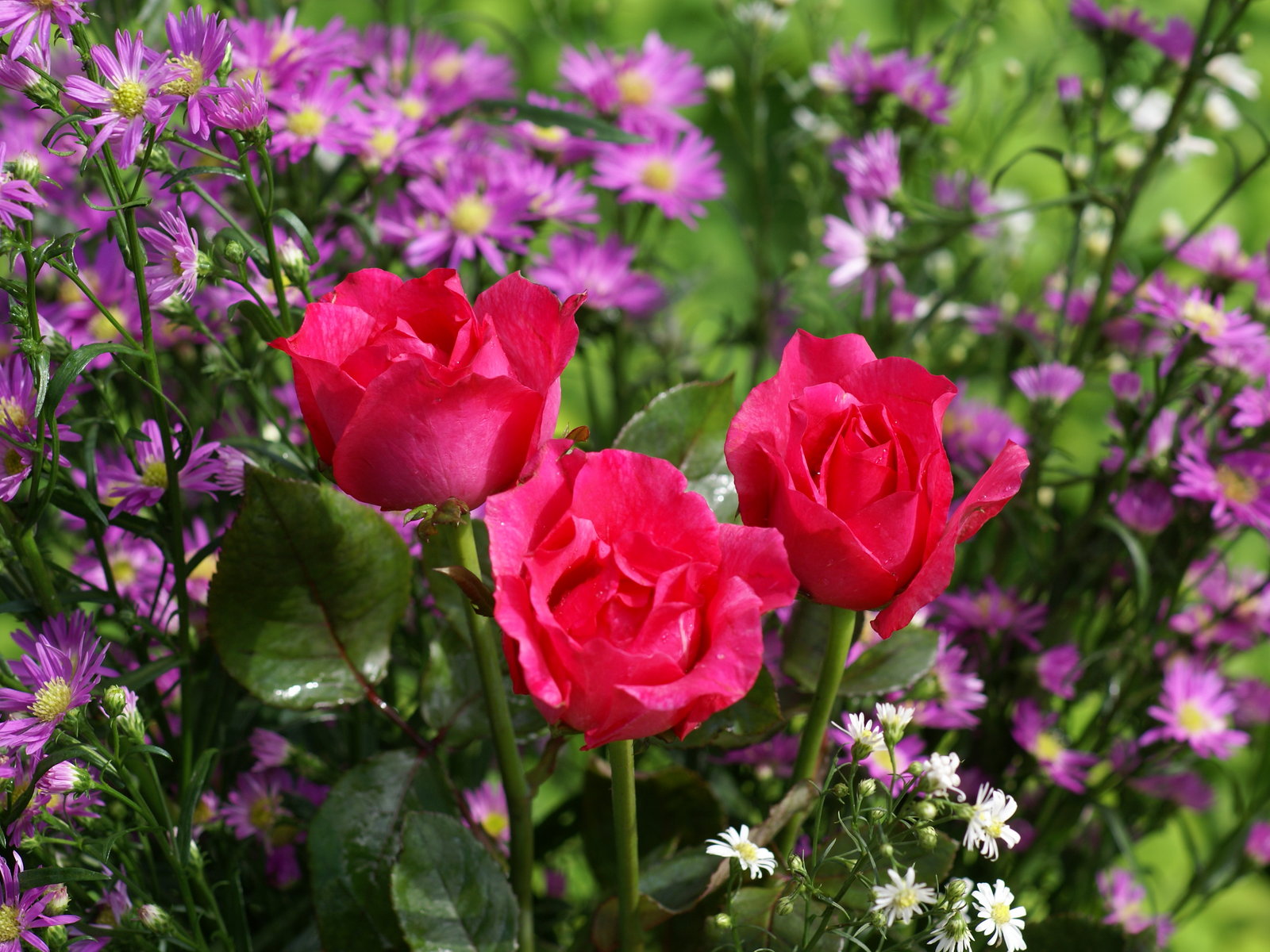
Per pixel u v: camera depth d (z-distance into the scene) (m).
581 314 0.91
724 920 0.66
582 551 0.61
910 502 0.62
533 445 0.63
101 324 0.83
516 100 0.85
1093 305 0.90
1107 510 0.86
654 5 1.80
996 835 0.67
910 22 1.06
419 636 0.83
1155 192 1.59
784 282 1.02
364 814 0.72
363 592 0.71
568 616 0.61
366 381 0.62
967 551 0.93
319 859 0.71
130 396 0.84
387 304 0.65
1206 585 0.93
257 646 0.71
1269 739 0.94
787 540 0.64
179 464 0.71
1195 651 0.93
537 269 0.91
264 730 0.78
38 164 0.68
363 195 0.88
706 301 1.30
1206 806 0.91
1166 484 0.87
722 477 0.75
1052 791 0.87
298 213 0.85
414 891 0.69
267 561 0.70
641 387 0.98
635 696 0.59
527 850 0.72
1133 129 1.07
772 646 0.81
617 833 0.67
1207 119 1.09
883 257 0.94
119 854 0.74
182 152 0.76
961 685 0.83
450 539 0.66
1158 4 1.48
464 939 0.69
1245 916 1.27
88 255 0.86
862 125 1.01
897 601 0.63
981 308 0.99
